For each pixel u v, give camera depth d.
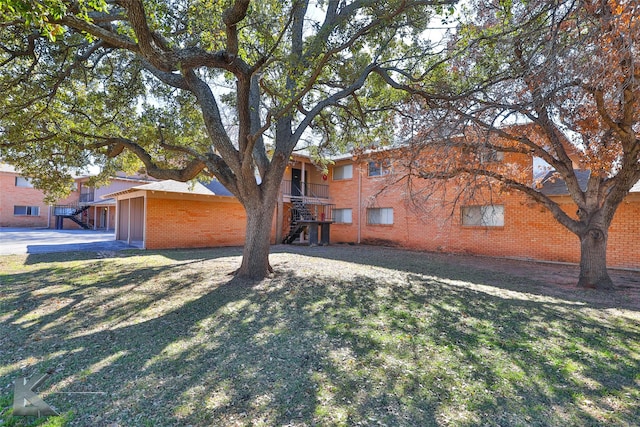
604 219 7.41
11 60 7.16
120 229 18.45
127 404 2.79
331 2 7.52
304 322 4.86
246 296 6.26
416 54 7.58
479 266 10.65
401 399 2.88
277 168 7.81
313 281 7.61
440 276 8.71
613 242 10.44
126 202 18.75
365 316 5.15
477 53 6.62
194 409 2.73
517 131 8.16
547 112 6.78
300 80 6.84
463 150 7.66
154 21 5.64
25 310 5.41
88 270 8.99
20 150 8.84
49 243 16.19
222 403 2.82
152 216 14.37
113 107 9.15
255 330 4.54
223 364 3.54
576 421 2.61
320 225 18.23
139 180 29.62
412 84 7.82
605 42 4.28
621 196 7.15
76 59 7.54
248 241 7.91
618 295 6.69
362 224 18.08
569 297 6.51
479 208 13.57
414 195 9.51
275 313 5.27
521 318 5.12
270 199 7.93
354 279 7.95
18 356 3.71
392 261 11.43
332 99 7.41
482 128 7.42
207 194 15.11
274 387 3.08
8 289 6.82
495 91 6.88
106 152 9.22
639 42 4.14
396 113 9.34
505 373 3.37
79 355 3.75
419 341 4.17
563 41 5.04
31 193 29.77
